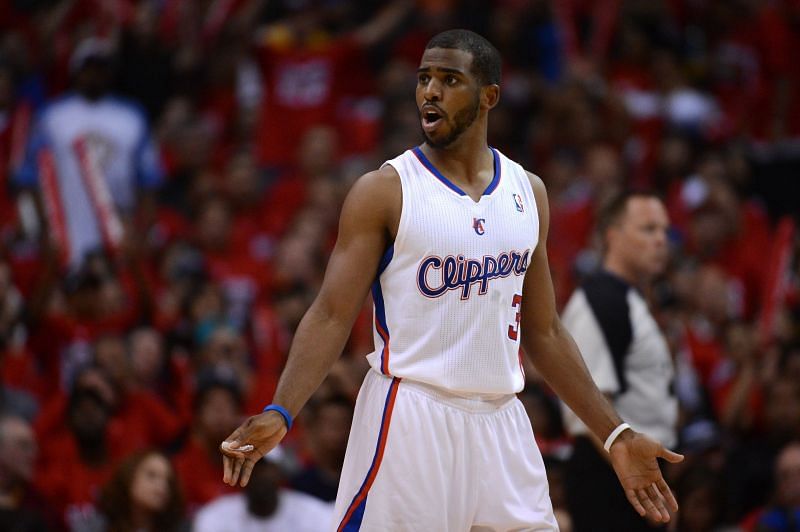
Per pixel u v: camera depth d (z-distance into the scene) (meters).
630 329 18.58
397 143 38.84
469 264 12.65
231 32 44.19
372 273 12.72
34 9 45.62
